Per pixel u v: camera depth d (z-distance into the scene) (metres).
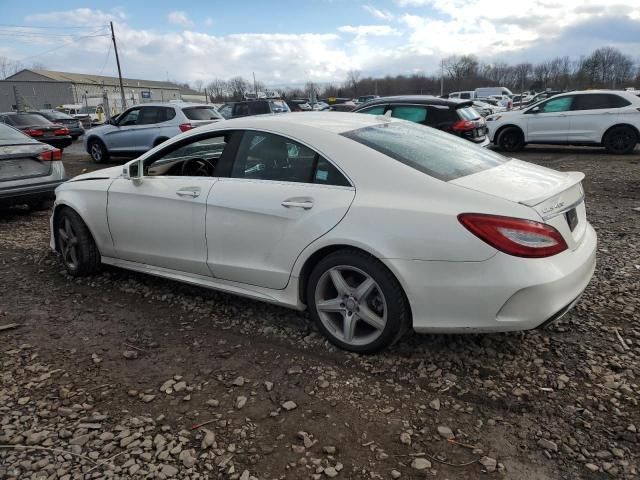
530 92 66.69
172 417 2.69
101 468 2.33
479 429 2.54
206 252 3.76
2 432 2.58
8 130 7.22
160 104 12.56
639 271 4.41
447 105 9.81
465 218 2.76
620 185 8.48
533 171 3.39
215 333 3.59
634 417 2.58
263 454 2.41
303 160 3.36
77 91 80.25
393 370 3.06
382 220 2.95
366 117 3.92
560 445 2.41
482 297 2.77
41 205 7.73
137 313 3.95
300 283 3.37
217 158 4.23
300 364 3.16
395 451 2.41
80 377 3.07
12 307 4.09
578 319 3.60
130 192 4.16
